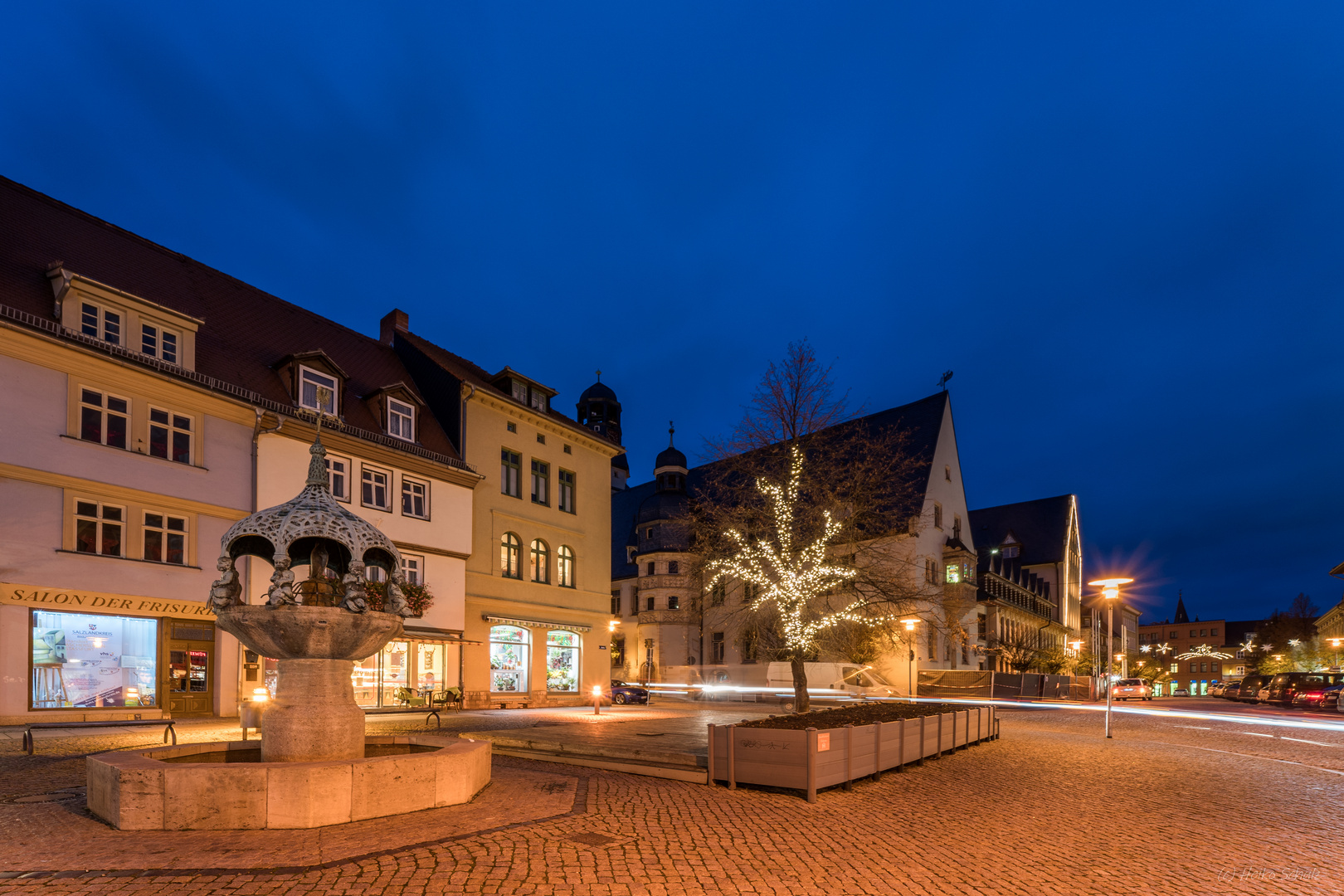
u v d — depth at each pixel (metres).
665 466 56.59
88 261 21.55
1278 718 33.19
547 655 32.16
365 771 8.02
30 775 10.52
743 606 23.22
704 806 9.75
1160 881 7.23
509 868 6.54
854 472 19.64
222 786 7.50
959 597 51.34
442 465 27.64
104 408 19.41
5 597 17.25
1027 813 10.31
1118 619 107.12
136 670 19.47
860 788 11.60
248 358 24.16
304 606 8.96
